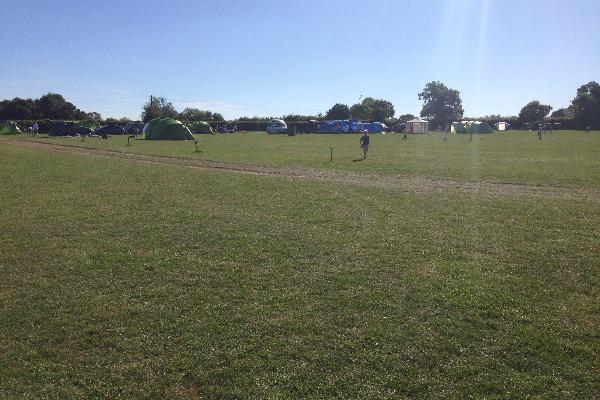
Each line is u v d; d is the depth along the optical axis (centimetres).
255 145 5384
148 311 792
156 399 568
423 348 666
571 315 769
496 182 2288
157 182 2264
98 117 13862
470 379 596
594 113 13612
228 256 1073
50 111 13388
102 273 973
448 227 1340
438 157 3709
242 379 599
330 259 1045
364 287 881
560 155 3941
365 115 14562
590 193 1961
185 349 672
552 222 1408
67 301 838
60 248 1152
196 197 1830
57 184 2225
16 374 619
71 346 687
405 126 11200
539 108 16825
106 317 771
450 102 17375
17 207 1661
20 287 906
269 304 814
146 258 1063
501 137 8256
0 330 735
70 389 586
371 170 2762
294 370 618
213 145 5356
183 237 1233
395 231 1288
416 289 870
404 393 571
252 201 1739
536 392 571
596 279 924
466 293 851
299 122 10838
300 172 2675
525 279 924
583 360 638
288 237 1225
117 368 629
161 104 12850
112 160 3431
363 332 711
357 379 597
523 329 719
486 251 1108
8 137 7238
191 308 803
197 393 577
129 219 1445
